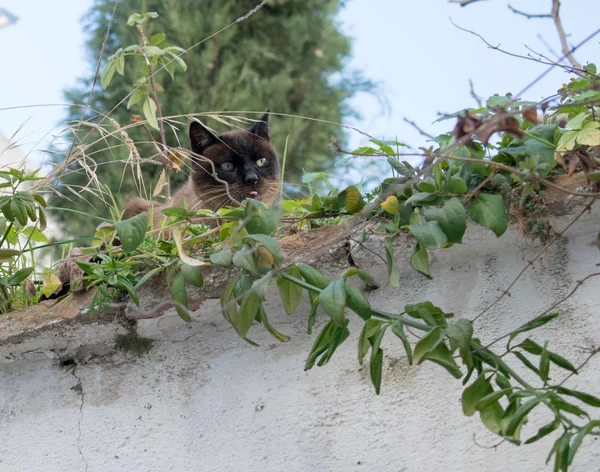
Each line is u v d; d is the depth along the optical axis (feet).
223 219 6.56
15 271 7.80
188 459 6.47
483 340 5.80
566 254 5.68
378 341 5.07
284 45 27.12
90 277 6.84
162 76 23.73
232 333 6.62
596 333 5.46
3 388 7.32
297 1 27.61
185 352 6.76
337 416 6.08
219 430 6.43
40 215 7.42
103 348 7.02
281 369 6.37
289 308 5.85
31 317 7.11
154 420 6.69
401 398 5.93
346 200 6.40
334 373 6.18
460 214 5.47
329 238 6.30
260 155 15.11
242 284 5.83
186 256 6.15
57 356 7.16
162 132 9.62
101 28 25.99
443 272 6.08
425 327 5.20
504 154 5.90
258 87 25.52
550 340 5.61
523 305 5.75
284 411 6.26
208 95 24.88
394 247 6.03
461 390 5.77
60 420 7.02
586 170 5.40
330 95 26.91
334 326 5.38
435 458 5.71
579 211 5.56
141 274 6.84
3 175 7.32
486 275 5.94
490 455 5.58
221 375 6.57
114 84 24.13
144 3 25.44
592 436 5.33
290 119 24.86
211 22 25.99
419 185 5.80
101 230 7.12
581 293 5.57
